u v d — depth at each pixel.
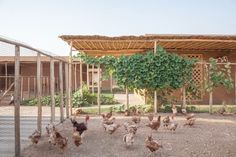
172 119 15.95
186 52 23.47
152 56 18.27
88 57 18.44
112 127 12.42
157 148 9.61
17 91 9.20
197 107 20.52
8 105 24.62
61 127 14.01
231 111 18.86
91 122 15.53
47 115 17.89
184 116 17.47
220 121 15.84
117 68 18.38
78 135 10.42
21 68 32.88
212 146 10.65
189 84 18.70
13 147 10.12
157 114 17.95
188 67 18.55
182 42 19.52
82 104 22.48
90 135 12.34
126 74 18.33
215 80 18.62
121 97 31.06
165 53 18.36
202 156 9.48
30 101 25.05
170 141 11.35
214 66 18.73
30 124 14.76
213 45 20.98
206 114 18.16
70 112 18.16
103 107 21.45
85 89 23.39
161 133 12.76
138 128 13.80
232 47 22.08
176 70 18.38
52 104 14.27
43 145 10.58
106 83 39.28
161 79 18.28
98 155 9.58
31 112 19.83
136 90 19.09
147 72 18.25
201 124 14.94
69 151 9.98
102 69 18.67
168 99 18.89
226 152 9.90
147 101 19.27
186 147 10.51
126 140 10.48
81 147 10.48
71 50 18.61
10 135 12.08
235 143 11.08
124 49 24.47
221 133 12.82
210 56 23.58
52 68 14.12
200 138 11.86
